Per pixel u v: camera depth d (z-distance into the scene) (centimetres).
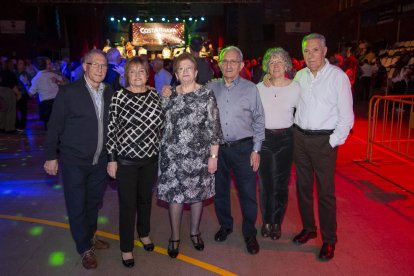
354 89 1550
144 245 377
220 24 2906
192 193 342
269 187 386
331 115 339
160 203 501
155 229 425
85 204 341
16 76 1019
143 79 321
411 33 1659
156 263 354
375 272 334
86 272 339
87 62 316
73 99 318
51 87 814
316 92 340
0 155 763
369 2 1978
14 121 1006
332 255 355
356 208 472
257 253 369
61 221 448
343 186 552
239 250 377
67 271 341
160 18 2964
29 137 945
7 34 2308
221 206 392
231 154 362
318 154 348
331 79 333
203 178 344
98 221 449
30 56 2331
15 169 665
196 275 333
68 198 333
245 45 2645
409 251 368
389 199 501
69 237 406
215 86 360
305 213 385
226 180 385
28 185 579
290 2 2486
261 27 2539
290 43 2531
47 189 561
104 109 330
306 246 381
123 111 320
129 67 320
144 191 356
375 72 1605
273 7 2500
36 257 365
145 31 2880
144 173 344
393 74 1382
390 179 582
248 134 360
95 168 339
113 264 353
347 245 381
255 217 371
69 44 2731
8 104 992
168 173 341
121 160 328
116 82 529
